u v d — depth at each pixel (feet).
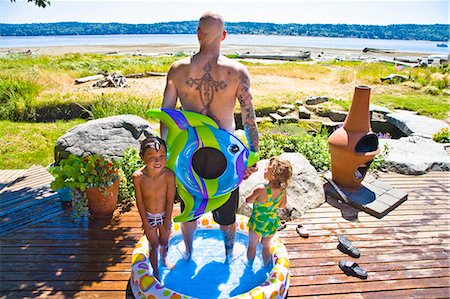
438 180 18.03
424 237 12.87
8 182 16.87
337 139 15.28
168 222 10.09
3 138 24.91
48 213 13.87
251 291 8.79
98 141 16.71
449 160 19.71
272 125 30.63
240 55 102.06
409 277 10.65
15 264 10.77
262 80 52.19
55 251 11.46
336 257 11.58
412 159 19.56
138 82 46.85
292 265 11.09
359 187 16.21
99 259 11.12
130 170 15.44
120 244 11.93
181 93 9.61
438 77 53.16
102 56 87.51
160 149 8.89
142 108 30.81
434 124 28.12
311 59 102.83
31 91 35.27
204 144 9.36
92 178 12.95
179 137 9.47
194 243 12.15
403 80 51.55
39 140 25.30
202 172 9.65
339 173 15.93
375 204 14.74
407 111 35.22
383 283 10.37
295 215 14.02
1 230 12.57
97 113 28.45
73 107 32.65
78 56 79.25
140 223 13.30
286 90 44.42
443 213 14.65
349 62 83.41
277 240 11.25
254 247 10.51
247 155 9.55
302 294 9.81
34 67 51.80
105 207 13.61
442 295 9.92
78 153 16.21
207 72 9.21
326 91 44.83
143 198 9.62
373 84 50.70
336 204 15.30
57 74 47.09
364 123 14.96
